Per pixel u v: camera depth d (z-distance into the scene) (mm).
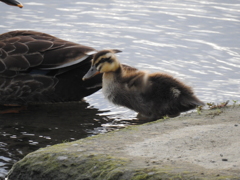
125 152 7676
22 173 7848
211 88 13266
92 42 16969
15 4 14320
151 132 8586
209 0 21969
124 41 17156
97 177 7156
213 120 9078
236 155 7211
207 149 7551
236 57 15695
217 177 6457
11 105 12836
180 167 6891
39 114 12047
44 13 19844
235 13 20062
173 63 15227
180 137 8172
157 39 17391
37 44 12625
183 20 19281
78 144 8172
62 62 12336
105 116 11898
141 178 6758
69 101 13008
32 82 12555
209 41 17156
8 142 10070
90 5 21094
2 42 12875
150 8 20781
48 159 7758
